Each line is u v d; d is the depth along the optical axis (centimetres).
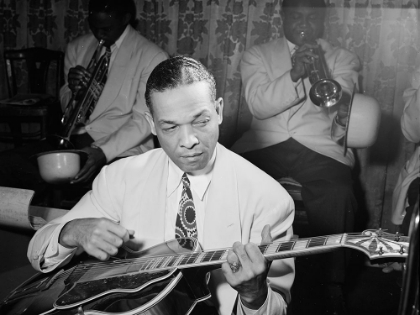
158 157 139
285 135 286
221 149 133
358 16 321
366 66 325
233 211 128
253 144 291
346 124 269
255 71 297
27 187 288
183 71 115
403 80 321
